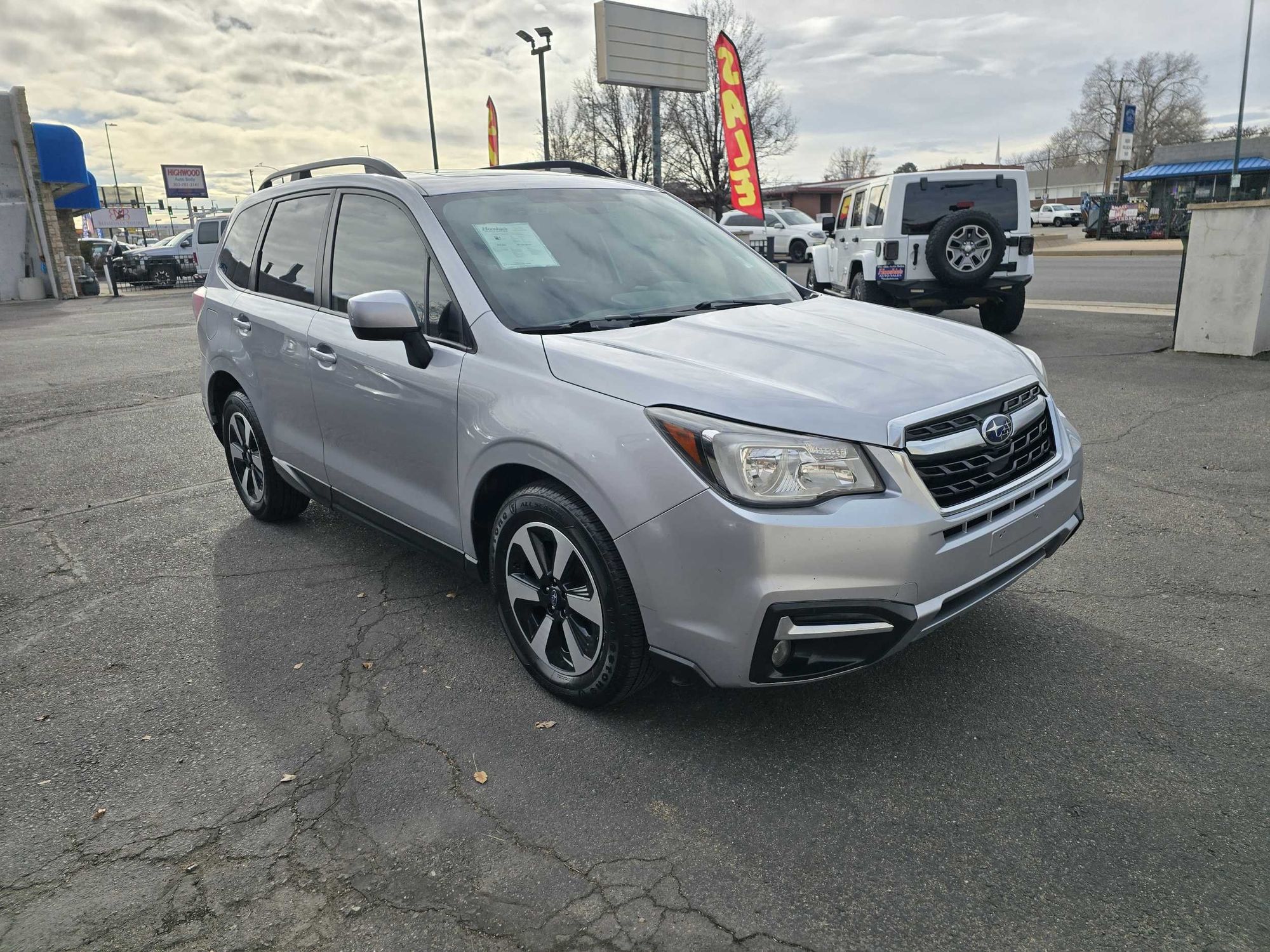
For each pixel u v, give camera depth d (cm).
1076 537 430
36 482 597
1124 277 1866
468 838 239
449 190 353
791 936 203
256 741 289
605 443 259
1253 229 816
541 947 203
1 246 2592
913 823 238
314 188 418
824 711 294
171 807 257
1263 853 221
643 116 4188
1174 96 8650
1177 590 370
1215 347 860
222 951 205
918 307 1062
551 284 327
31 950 206
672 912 211
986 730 279
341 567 432
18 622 384
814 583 236
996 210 1040
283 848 238
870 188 1149
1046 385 317
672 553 248
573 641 291
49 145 2578
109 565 444
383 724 296
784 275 406
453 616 374
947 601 251
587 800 253
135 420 782
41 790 267
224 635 364
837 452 240
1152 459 544
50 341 1413
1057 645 329
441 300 325
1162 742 269
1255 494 476
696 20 2181
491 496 316
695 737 282
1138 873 217
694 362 272
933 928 203
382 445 356
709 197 4156
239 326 453
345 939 207
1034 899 210
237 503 538
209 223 2744
